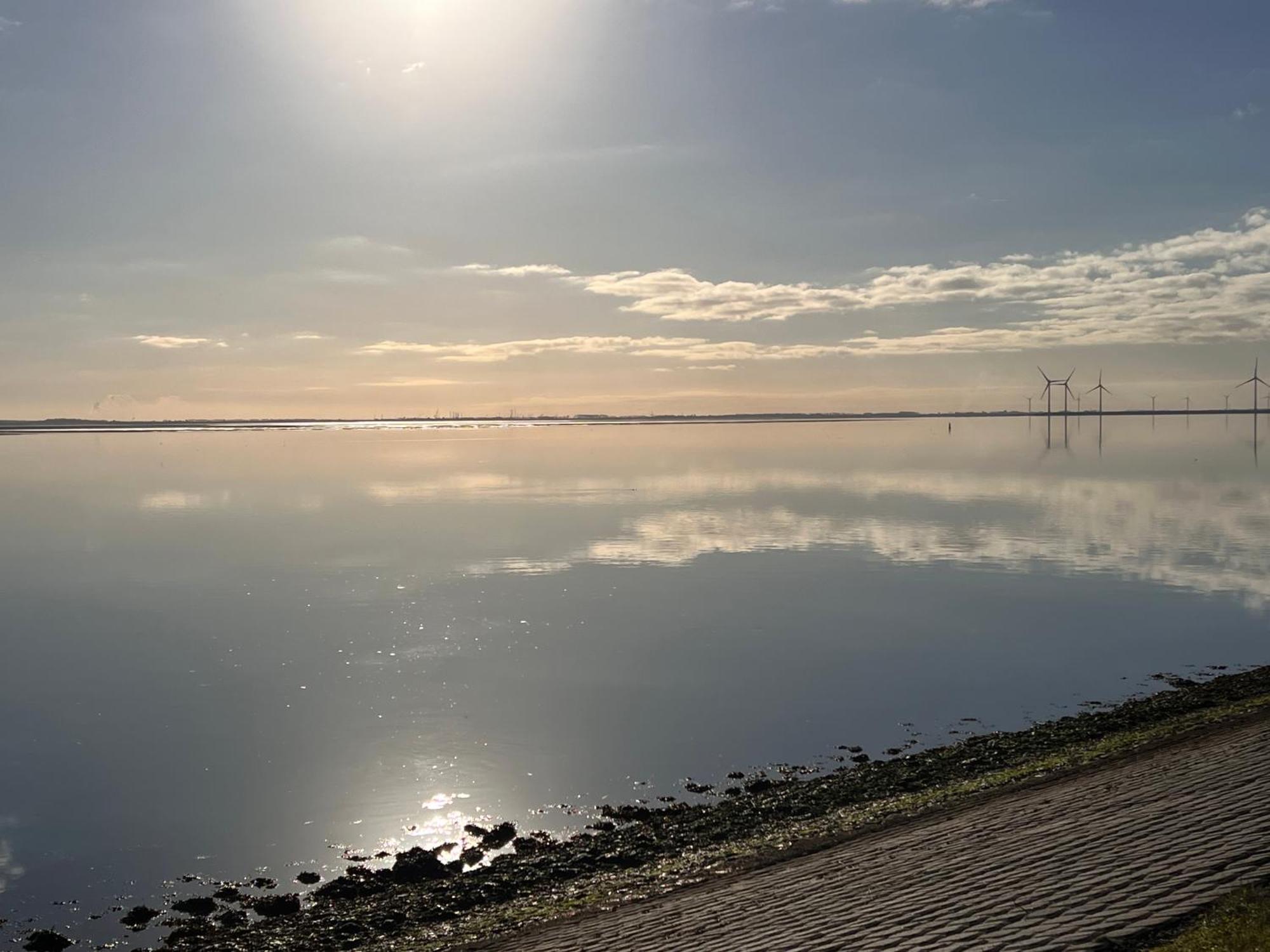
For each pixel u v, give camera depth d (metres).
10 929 19.81
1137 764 20.80
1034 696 34.62
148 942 19.25
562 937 16.70
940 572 60.69
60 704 34.69
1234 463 163.25
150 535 81.12
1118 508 94.88
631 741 30.58
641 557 66.75
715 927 15.34
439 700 34.75
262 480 138.50
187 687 36.78
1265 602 50.34
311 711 33.56
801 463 173.12
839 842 20.00
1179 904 11.67
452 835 24.25
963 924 12.73
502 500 108.25
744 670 38.41
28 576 61.78
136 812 25.58
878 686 36.19
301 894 21.19
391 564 64.06
